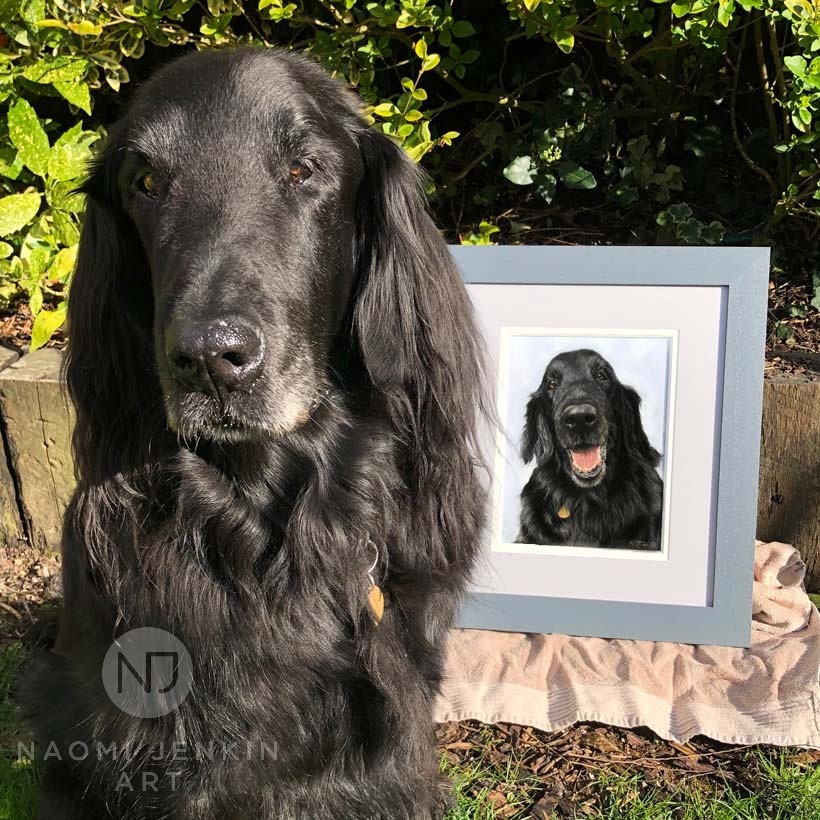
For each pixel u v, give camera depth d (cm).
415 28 128
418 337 70
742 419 90
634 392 93
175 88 62
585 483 94
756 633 93
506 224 141
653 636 92
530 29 115
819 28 100
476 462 78
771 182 128
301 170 62
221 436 58
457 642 94
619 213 140
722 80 133
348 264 67
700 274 91
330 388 68
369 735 67
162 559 64
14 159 121
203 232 57
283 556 65
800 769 81
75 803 71
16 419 112
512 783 81
